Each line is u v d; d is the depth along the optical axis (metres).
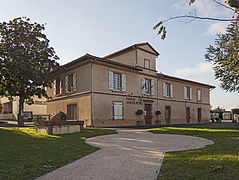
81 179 4.23
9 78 15.30
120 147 7.88
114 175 4.45
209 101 34.59
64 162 5.64
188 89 30.20
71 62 19.44
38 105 31.58
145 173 4.49
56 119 12.45
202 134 12.03
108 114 19.00
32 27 17.27
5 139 9.41
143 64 22.98
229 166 4.57
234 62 4.95
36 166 5.20
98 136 11.23
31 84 15.78
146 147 7.85
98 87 18.53
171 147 7.79
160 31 3.11
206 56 12.31
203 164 4.86
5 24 16.22
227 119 41.06
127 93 21.00
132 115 21.19
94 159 5.97
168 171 4.49
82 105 18.81
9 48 14.96
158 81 25.03
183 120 28.23
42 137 10.19
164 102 25.50
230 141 8.86
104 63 19.05
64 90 21.45
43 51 16.86
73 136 10.82
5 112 35.06
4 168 4.99
